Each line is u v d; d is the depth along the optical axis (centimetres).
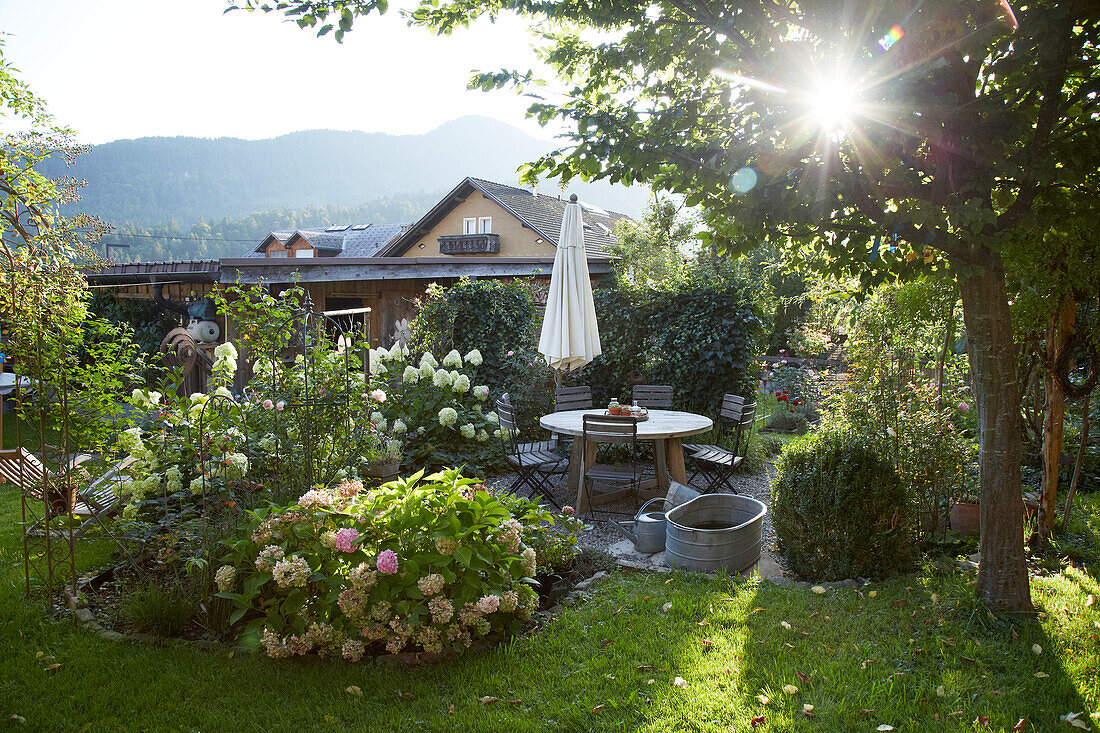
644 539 467
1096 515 527
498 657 311
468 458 681
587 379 918
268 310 435
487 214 2309
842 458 419
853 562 407
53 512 393
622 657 310
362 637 312
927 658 306
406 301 1114
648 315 881
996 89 324
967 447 489
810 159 297
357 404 451
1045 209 307
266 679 293
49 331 383
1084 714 262
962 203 293
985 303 338
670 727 258
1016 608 339
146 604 332
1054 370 439
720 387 815
